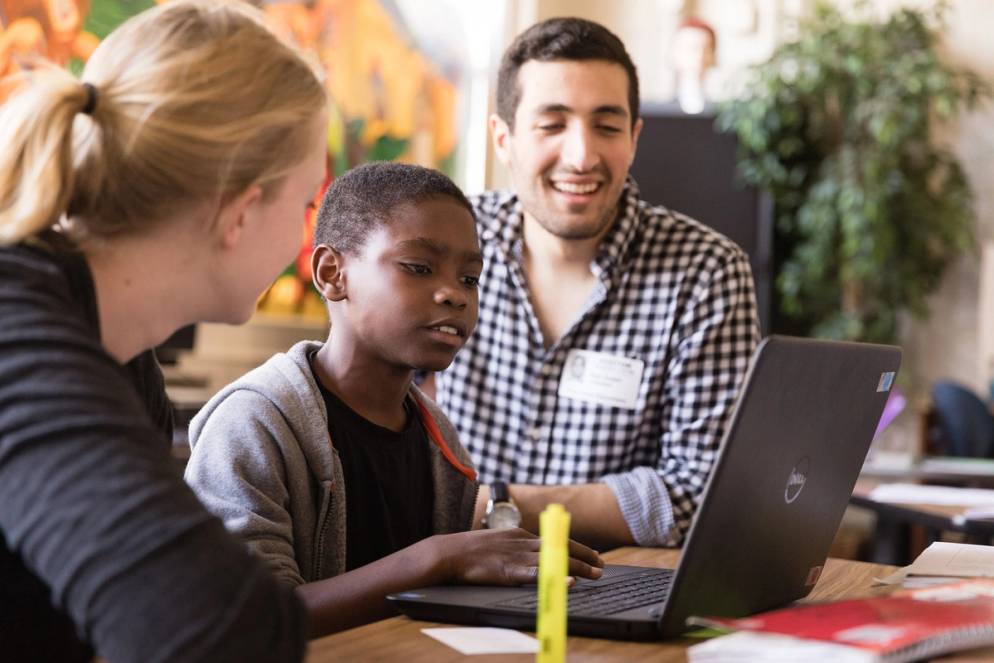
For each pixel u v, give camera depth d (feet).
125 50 3.13
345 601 4.05
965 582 4.34
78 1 14.25
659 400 7.12
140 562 2.49
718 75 21.81
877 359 4.12
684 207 18.66
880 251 19.66
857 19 21.62
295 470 4.53
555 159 6.94
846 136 20.25
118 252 3.09
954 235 20.35
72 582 2.50
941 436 18.11
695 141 18.61
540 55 7.04
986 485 12.28
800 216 19.93
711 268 7.07
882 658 3.01
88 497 2.51
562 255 7.14
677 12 21.79
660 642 3.65
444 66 19.93
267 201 3.22
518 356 7.27
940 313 21.53
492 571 4.11
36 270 2.85
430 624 3.80
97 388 2.64
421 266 4.74
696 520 3.43
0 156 2.97
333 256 4.88
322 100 3.33
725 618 3.78
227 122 3.09
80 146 3.06
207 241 3.16
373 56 18.44
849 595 4.55
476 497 5.39
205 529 2.61
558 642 2.97
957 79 20.85
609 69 6.99
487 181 20.71
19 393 2.58
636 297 7.15
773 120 19.22
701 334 6.98
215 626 2.52
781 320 20.44
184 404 10.89
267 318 17.03
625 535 6.36
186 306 3.23
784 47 20.26
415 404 5.29
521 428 7.26
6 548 2.95
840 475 4.19
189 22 3.17
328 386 4.91
